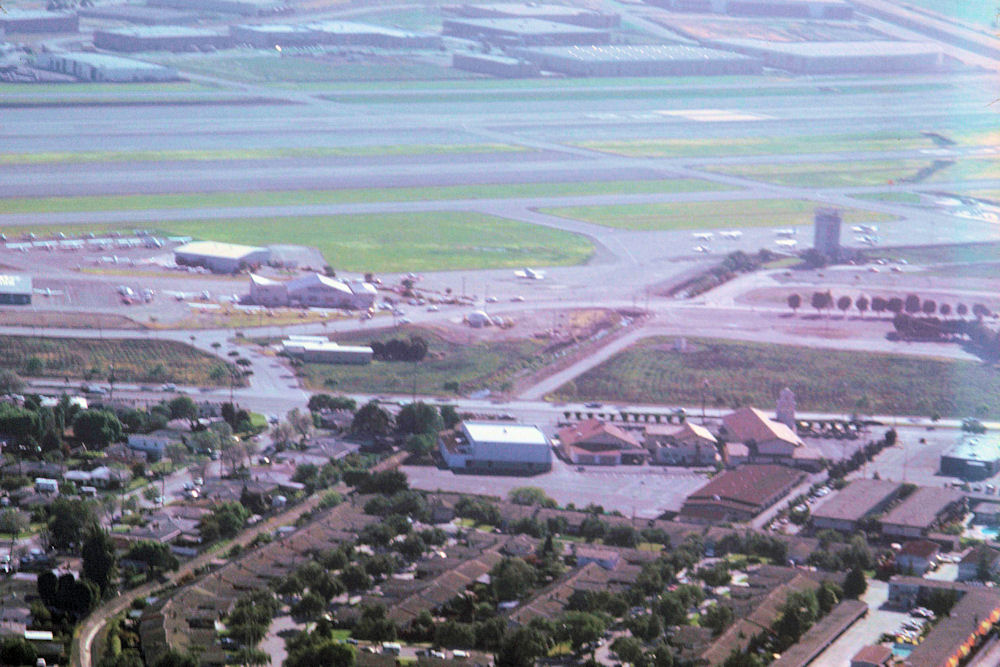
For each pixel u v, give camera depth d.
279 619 159.00
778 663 150.62
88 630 156.38
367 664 145.75
